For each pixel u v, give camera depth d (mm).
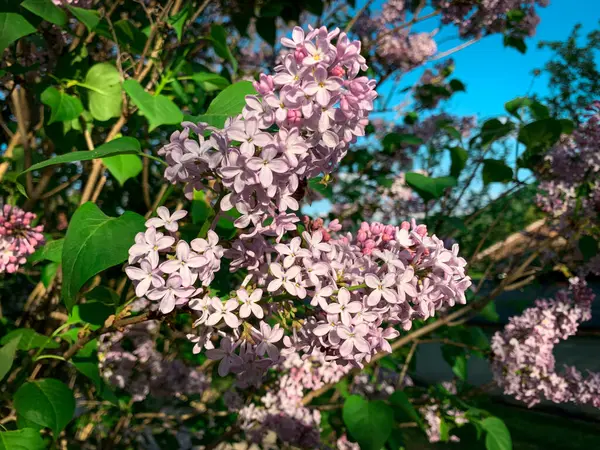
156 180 786
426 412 745
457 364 786
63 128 498
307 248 277
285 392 697
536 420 1829
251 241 268
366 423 550
